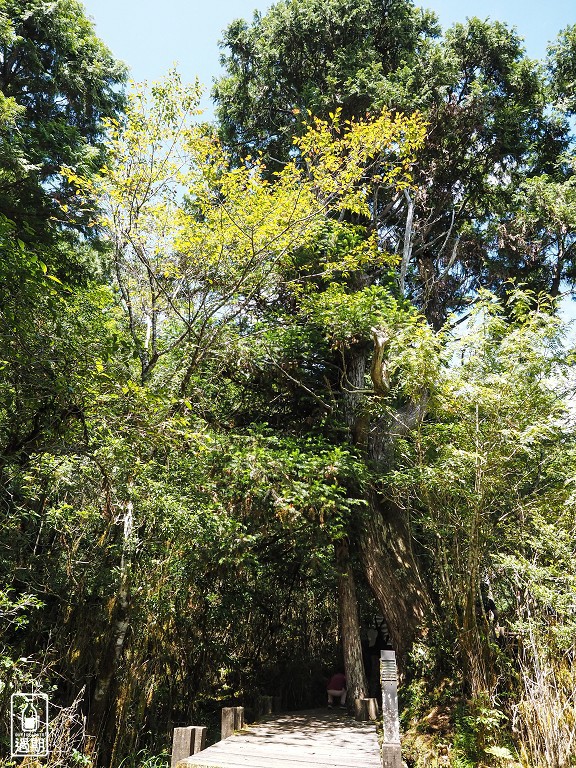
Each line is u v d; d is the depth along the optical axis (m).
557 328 8.57
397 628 10.19
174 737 6.31
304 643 12.42
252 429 10.61
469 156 16.00
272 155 16.28
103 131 15.16
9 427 6.40
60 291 7.44
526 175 17.19
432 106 14.73
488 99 15.18
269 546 11.41
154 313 9.58
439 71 14.87
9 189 11.93
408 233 14.95
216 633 10.87
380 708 10.18
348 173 9.83
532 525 7.98
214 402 11.58
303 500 9.24
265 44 15.58
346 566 10.85
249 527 9.70
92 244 13.10
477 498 8.11
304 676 11.58
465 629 7.95
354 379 12.05
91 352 6.16
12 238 5.68
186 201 11.01
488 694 7.27
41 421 6.21
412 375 9.08
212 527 8.47
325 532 10.02
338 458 9.76
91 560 8.55
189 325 9.60
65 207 10.59
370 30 15.63
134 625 8.51
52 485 8.27
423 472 8.85
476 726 7.13
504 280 15.77
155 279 9.59
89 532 8.85
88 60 14.93
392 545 10.69
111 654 7.73
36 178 12.32
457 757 7.16
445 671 8.91
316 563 10.45
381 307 11.29
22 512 7.71
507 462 8.28
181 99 9.24
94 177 9.41
